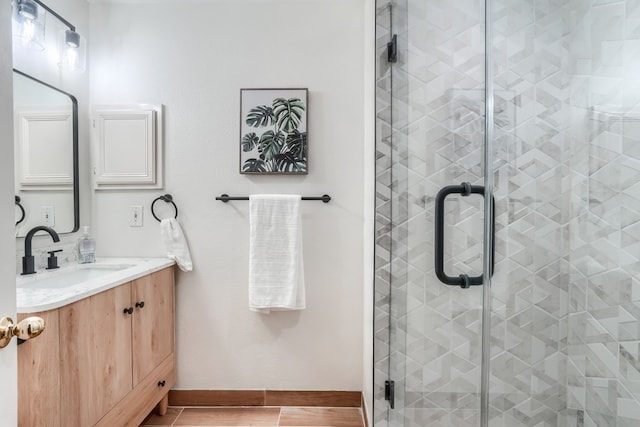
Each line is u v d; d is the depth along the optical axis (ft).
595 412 2.21
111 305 4.40
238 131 6.37
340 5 6.31
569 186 2.36
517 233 2.60
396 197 4.66
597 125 2.22
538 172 2.49
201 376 6.43
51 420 3.46
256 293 5.95
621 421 2.11
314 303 6.40
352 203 6.35
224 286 6.42
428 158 3.69
